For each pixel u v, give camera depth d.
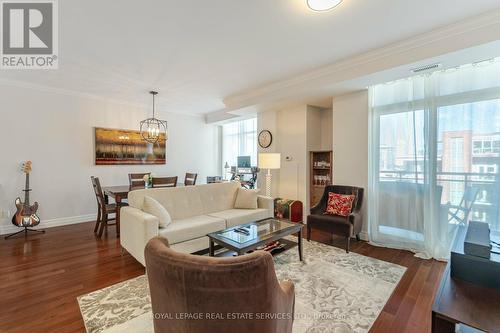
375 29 2.43
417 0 1.98
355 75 3.13
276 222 3.04
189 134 6.55
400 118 3.35
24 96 4.08
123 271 2.62
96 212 4.89
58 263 2.81
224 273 0.94
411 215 3.28
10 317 1.85
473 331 1.44
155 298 1.11
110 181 5.09
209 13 2.15
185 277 0.96
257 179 5.55
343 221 3.20
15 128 4.02
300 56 3.05
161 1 1.99
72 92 4.55
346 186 3.80
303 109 4.70
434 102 3.02
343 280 2.43
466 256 1.54
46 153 4.31
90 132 4.81
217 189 3.84
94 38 2.60
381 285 2.33
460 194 2.87
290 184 4.95
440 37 2.45
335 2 1.99
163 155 5.99
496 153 2.66
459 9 2.11
